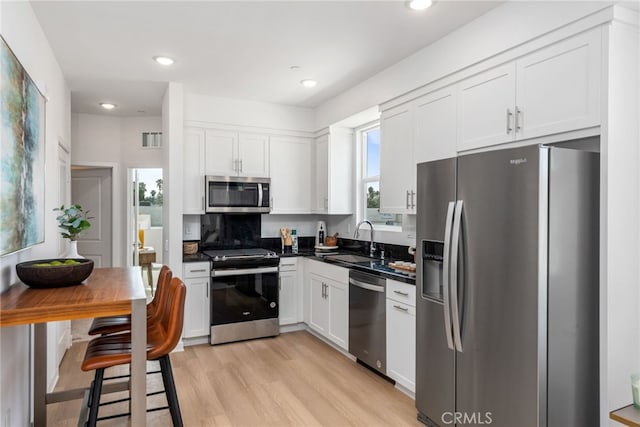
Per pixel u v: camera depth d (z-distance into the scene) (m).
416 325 2.54
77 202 5.32
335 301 3.78
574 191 1.87
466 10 2.45
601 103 1.87
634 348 1.93
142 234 6.05
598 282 1.94
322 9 2.46
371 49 3.03
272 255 4.27
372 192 4.36
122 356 1.88
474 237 2.08
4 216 1.68
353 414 2.64
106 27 2.67
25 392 2.27
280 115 4.61
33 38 2.41
